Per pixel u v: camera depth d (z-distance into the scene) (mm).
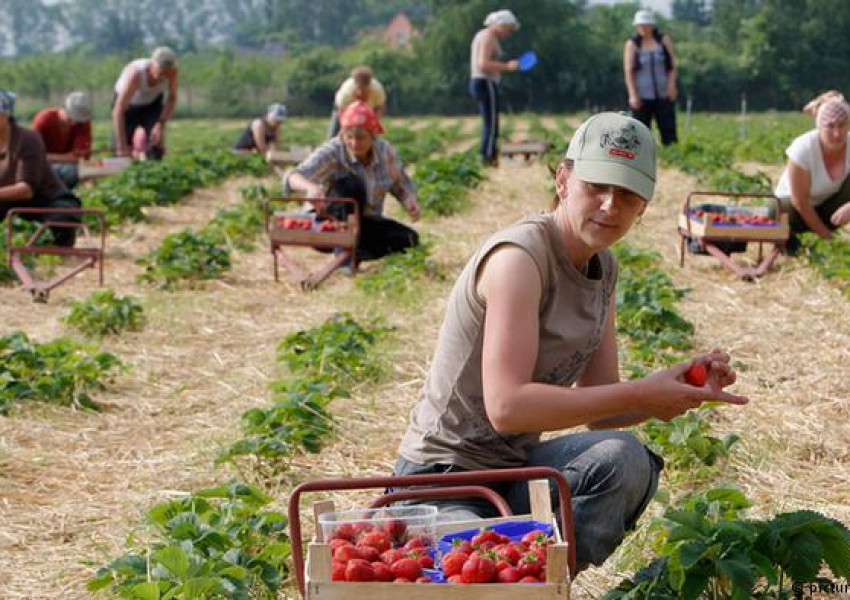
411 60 160500
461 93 159125
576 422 6957
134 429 13492
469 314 7387
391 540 7023
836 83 157125
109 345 17094
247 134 45406
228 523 9391
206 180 38250
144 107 37344
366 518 7113
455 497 7637
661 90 37906
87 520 10805
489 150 39438
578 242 7277
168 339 17453
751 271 20000
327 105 155125
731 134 63469
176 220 30344
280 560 9008
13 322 18703
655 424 11508
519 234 7207
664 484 10992
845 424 12680
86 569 9695
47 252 20734
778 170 38219
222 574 8289
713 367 7184
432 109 159375
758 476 11219
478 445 7668
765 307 18297
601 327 7633
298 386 13312
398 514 7125
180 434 13266
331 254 24016
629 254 20906
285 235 20938
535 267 7152
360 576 6477
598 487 7535
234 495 9703
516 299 7074
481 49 38406
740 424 12625
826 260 19844
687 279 20406
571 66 156500
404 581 6496
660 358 14969
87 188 32312
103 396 14594
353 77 28344
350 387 14633
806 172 20203
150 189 33188
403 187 21469
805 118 98312
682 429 11367
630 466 7574
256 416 12492
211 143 75562
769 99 157625
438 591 6367
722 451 11438
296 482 11539
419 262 20906
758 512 10359
